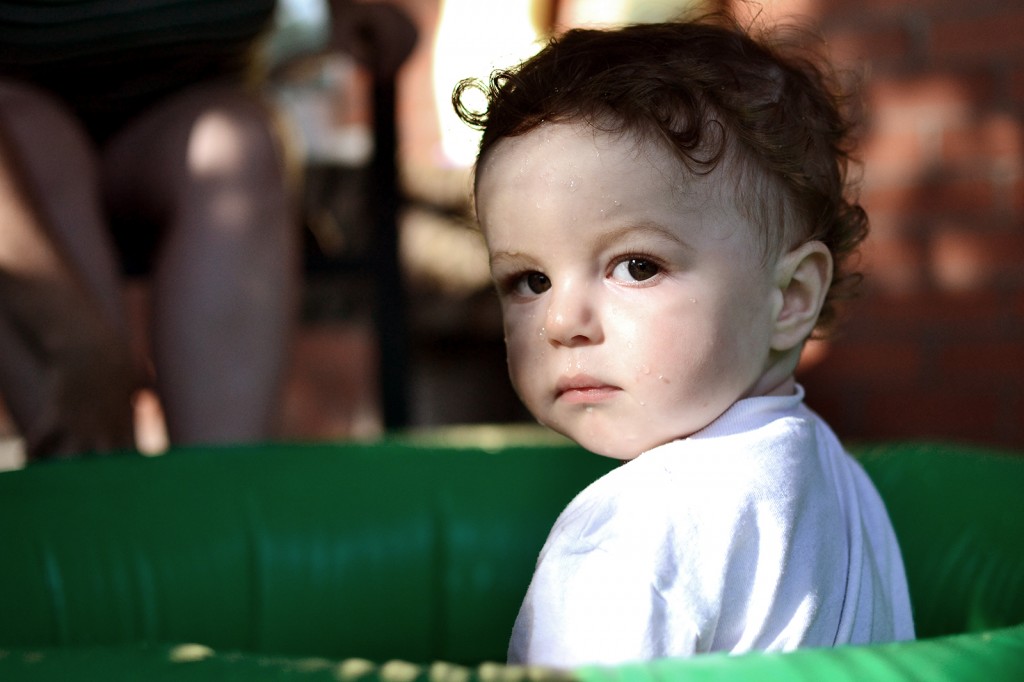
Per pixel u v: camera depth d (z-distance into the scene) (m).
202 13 1.46
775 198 0.82
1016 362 2.26
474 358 2.54
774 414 0.83
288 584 1.25
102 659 0.58
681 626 0.73
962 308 2.29
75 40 1.43
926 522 1.17
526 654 0.77
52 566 1.10
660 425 0.80
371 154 1.98
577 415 0.82
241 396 1.41
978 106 2.26
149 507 1.20
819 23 2.31
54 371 1.25
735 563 0.74
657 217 0.77
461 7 2.66
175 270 1.42
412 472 1.37
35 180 1.37
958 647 0.59
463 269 2.45
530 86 0.82
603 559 0.75
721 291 0.79
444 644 1.32
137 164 1.50
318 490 1.31
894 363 2.33
